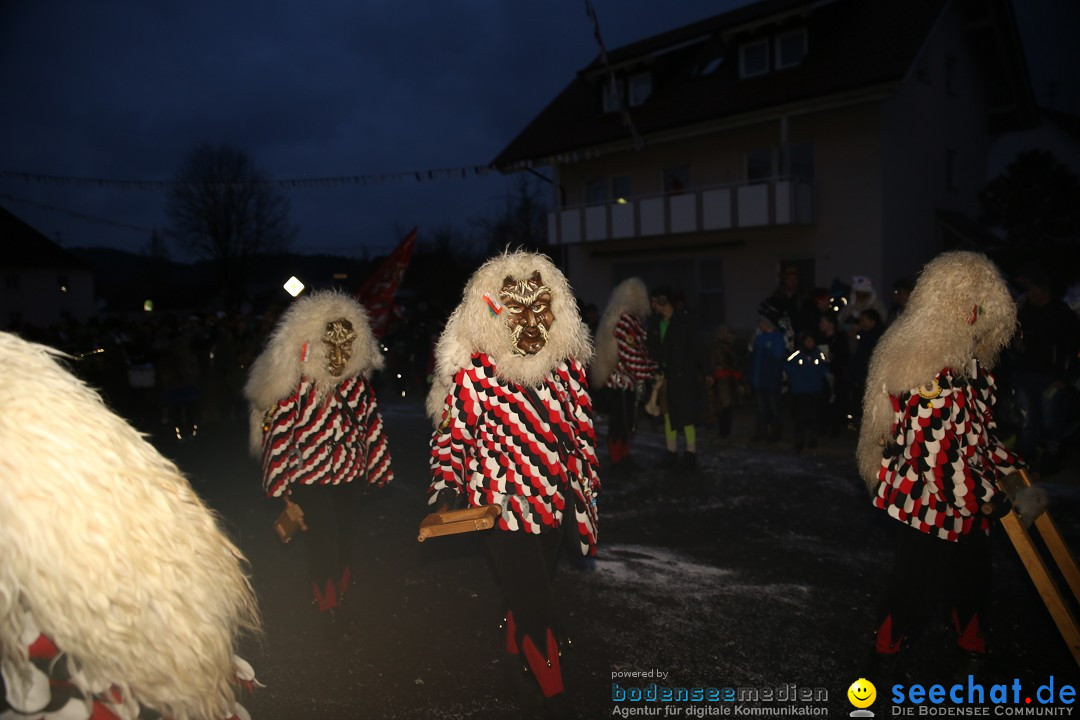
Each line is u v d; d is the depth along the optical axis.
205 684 1.25
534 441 2.88
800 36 17.34
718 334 9.28
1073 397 6.64
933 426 2.99
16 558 1.08
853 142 16.25
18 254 39.50
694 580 4.70
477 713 3.24
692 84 19.38
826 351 8.73
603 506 6.50
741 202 17.11
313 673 3.63
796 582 4.60
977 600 3.20
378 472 4.11
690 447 7.69
